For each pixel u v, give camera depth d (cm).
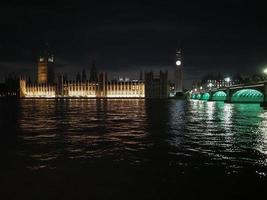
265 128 4091
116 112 8519
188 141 2897
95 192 1403
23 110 9881
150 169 1798
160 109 10206
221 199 1333
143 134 3444
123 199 1327
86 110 9769
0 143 2759
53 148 2491
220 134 3447
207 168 1825
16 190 1427
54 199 1323
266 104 10488
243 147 2556
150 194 1382
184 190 1437
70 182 1545
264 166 1875
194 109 9988
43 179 1590
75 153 2270
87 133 3547
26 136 3266
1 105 14825
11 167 1834
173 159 2072
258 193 1402
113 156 2164
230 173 1714
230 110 9069
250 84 11881
